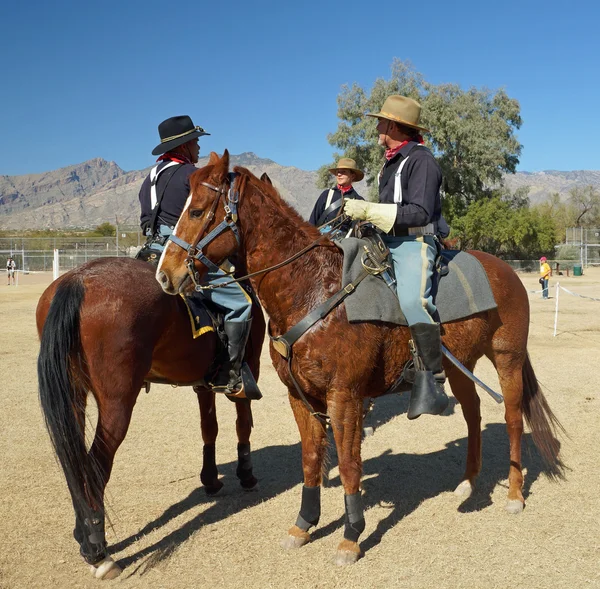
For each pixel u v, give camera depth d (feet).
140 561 12.46
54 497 15.48
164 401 25.40
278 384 28.55
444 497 15.64
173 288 11.64
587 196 241.96
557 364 31.63
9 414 22.88
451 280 13.60
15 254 150.82
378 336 12.23
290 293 12.26
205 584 11.60
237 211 12.00
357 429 12.25
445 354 13.14
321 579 11.73
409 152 13.05
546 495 15.57
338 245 12.50
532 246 151.33
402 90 139.85
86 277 11.71
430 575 11.79
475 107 142.51
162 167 14.69
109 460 11.48
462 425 21.91
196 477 17.04
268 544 13.19
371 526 13.98
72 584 11.60
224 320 14.21
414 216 12.34
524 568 11.98
